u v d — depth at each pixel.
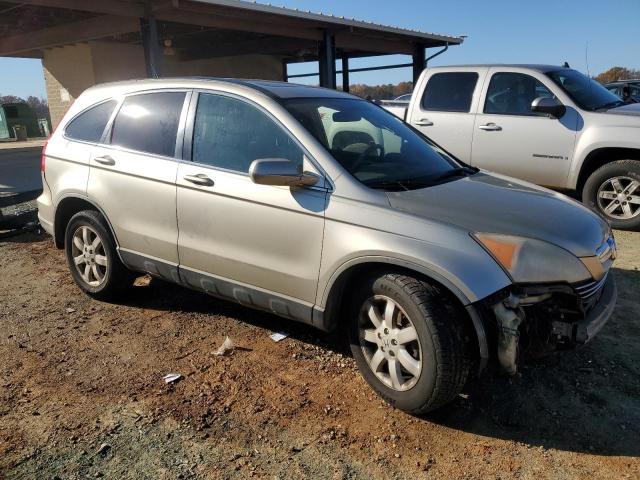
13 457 2.84
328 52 16.48
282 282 3.56
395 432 3.07
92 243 4.77
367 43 18.80
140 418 3.17
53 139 4.98
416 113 8.23
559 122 7.06
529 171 7.38
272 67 25.64
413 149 4.19
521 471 2.77
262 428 3.10
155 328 4.33
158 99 4.33
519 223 3.14
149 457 2.85
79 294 5.05
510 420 3.18
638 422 3.15
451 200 3.33
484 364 2.93
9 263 5.97
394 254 3.05
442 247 2.97
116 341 4.11
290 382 3.56
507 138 7.43
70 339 4.14
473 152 7.75
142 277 5.40
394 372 3.19
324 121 3.83
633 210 6.82
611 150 6.85
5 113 29.00
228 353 3.92
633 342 4.04
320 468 2.78
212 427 3.10
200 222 3.90
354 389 3.48
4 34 17.69
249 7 12.66
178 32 17.12
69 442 2.96
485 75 7.70
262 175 3.23
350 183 3.35
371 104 4.59
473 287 2.85
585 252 3.12
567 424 3.14
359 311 3.36
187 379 3.59
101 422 3.14
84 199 4.62
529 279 2.92
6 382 3.55
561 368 3.70
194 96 4.11
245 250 3.70
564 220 3.30
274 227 3.54
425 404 3.04
